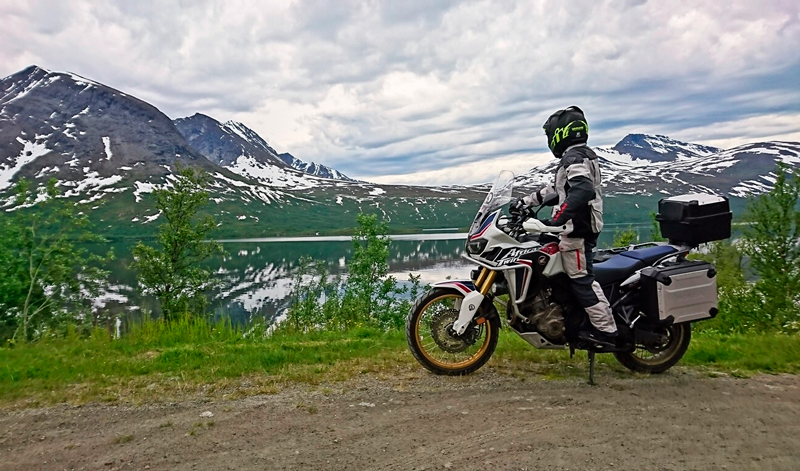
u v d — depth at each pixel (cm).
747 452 384
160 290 2425
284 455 384
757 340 708
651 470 357
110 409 484
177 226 2466
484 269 579
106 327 938
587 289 546
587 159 539
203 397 514
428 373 589
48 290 2172
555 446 395
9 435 428
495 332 592
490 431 425
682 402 493
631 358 593
